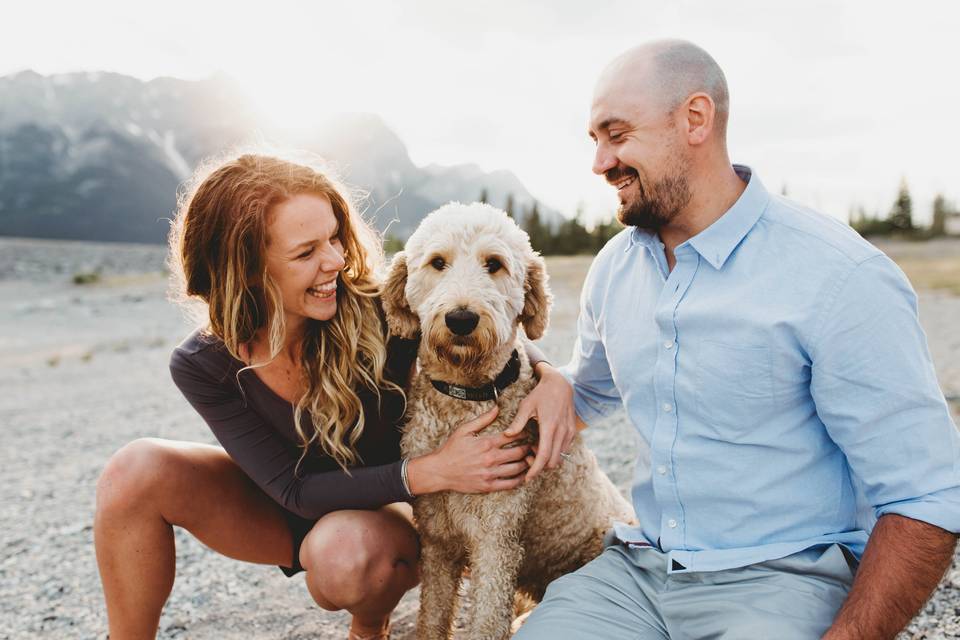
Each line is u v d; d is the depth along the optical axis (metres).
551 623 2.33
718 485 2.21
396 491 2.64
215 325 2.64
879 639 1.91
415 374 3.15
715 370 2.16
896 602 1.92
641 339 2.36
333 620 3.41
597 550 3.11
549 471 2.94
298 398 2.78
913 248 50.28
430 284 2.86
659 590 2.31
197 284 2.72
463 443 2.65
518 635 2.35
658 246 2.38
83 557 4.55
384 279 3.00
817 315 2.04
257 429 2.76
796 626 2.01
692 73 2.19
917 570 1.92
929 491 1.94
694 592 2.21
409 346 3.10
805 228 2.13
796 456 2.17
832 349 2.03
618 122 2.24
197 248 2.63
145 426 8.79
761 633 2.00
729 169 2.29
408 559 2.90
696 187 2.25
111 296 36.75
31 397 12.02
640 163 2.25
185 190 2.82
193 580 3.98
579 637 2.27
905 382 1.98
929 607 2.85
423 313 2.79
